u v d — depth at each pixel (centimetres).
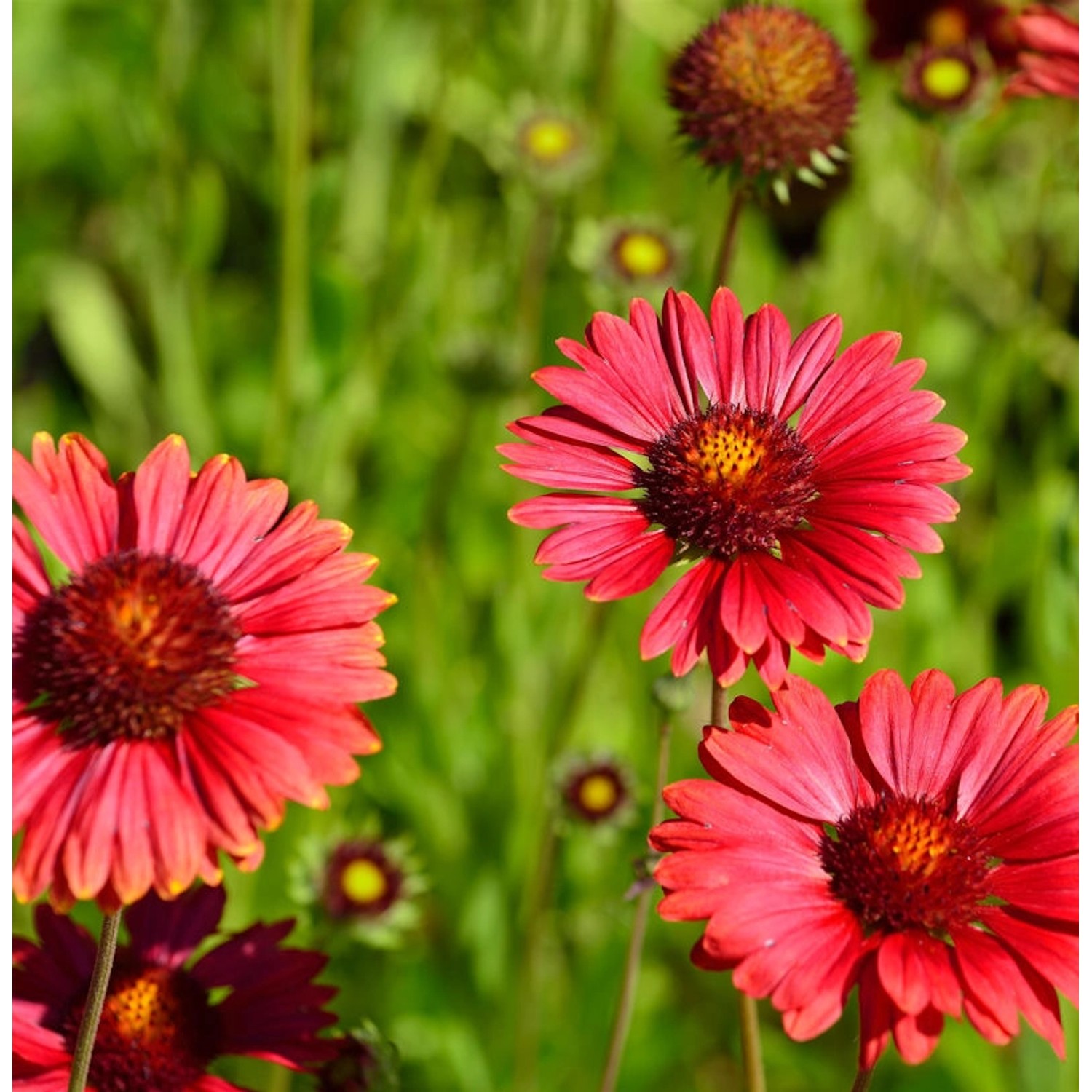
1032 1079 80
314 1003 68
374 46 108
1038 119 108
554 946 88
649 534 67
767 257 103
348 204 110
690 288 102
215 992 69
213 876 61
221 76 111
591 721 91
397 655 94
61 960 67
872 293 107
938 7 98
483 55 106
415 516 101
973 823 64
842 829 63
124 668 62
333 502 95
